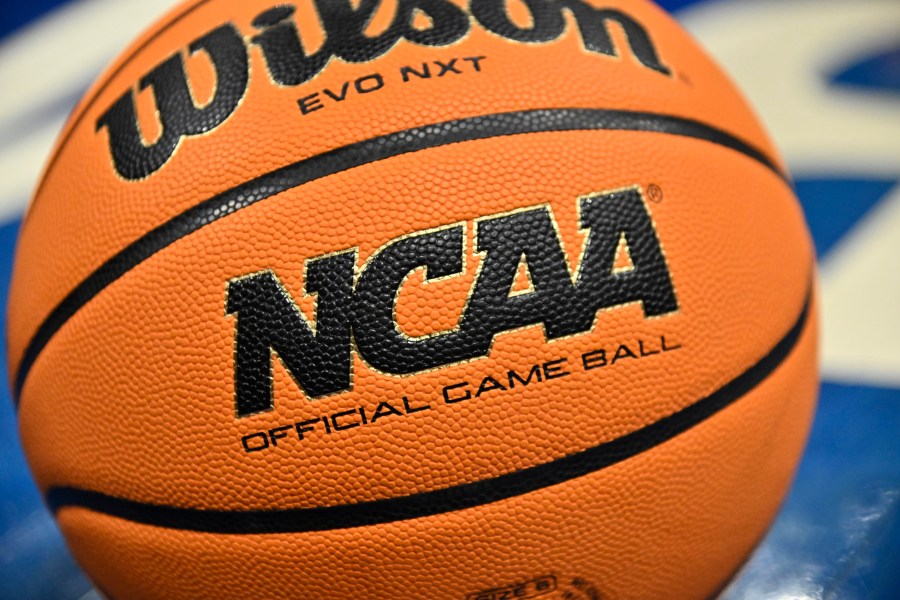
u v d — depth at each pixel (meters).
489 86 1.03
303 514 0.98
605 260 0.98
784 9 3.43
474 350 0.94
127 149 1.08
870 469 1.90
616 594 1.06
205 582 1.04
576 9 1.13
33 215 1.25
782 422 1.14
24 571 1.83
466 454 0.95
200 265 0.98
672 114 1.10
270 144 1.00
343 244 0.95
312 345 0.94
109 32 3.31
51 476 1.17
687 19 3.45
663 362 1.00
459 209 0.96
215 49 1.10
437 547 0.98
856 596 1.63
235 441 0.97
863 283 2.35
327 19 1.08
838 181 2.65
